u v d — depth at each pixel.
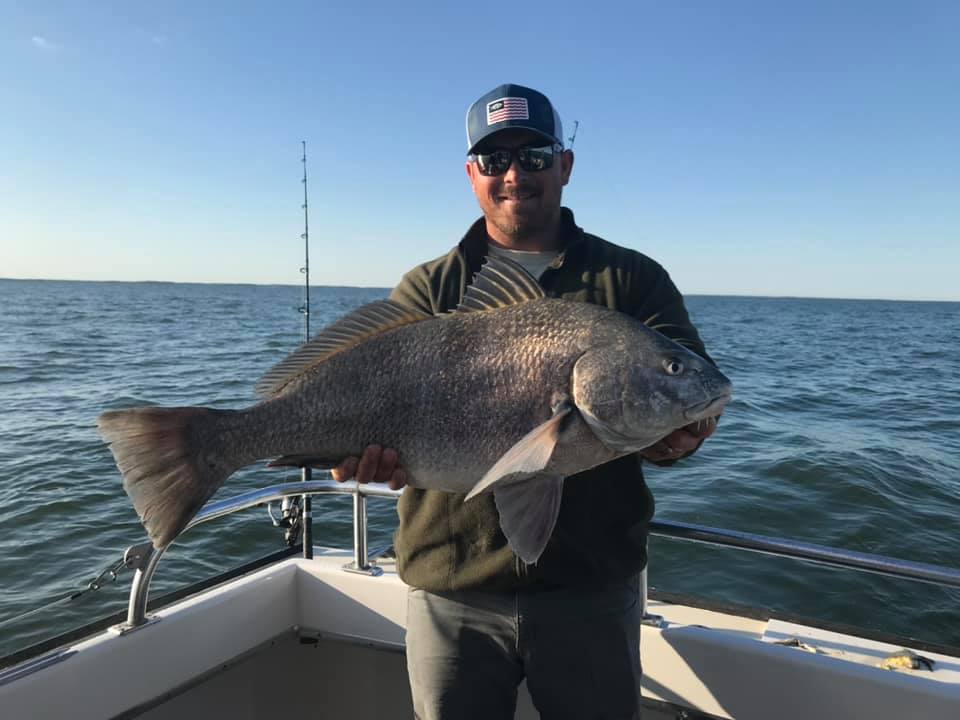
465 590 2.36
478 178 2.82
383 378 2.27
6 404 13.78
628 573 2.36
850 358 28.42
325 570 3.25
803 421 13.59
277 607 3.20
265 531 7.39
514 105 2.67
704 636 2.68
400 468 2.28
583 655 2.29
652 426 2.19
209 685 3.00
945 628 5.38
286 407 2.31
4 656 2.42
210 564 6.67
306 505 3.47
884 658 2.57
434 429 2.23
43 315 47.72
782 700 2.57
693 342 2.49
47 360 20.84
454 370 2.24
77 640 2.59
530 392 2.20
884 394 17.56
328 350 2.41
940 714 2.35
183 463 2.27
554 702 2.33
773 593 5.88
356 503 3.18
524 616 2.30
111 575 2.84
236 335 31.23
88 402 13.95
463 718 2.35
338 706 3.33
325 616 3.25
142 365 19.56
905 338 45.09
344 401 2.28
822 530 7.46
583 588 2.32
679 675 2.71
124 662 2.60
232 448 2.30
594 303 2.53
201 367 19.05
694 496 8.45
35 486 8.78
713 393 2.20
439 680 2.38
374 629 3.17
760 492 8.59
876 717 2.44
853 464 9.80
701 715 2.68
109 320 42.88
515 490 2.18
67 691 2.44
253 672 3.19
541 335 2.24
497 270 2.38
